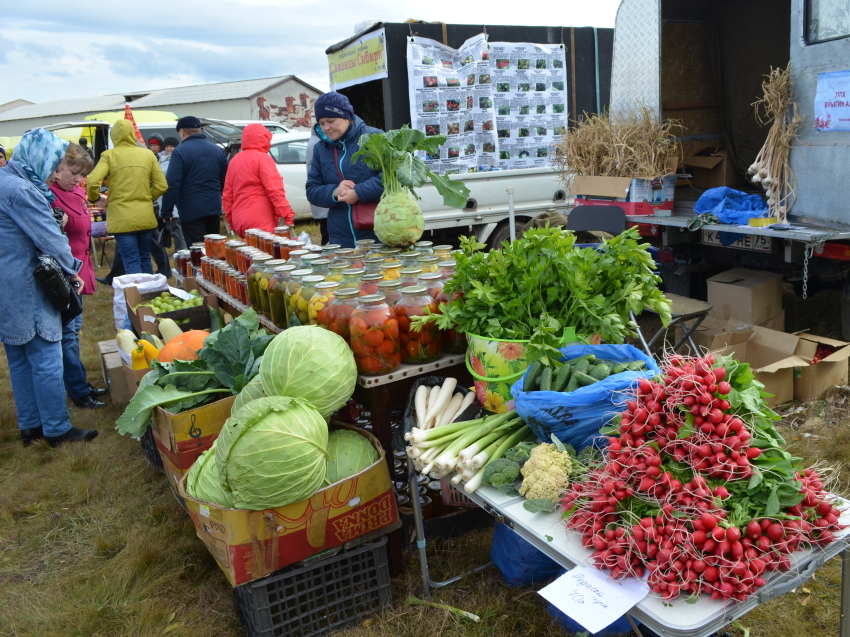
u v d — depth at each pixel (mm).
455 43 5961
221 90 23609
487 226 6617
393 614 2459
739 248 4539
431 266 3006
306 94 22906
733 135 6238
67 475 3809
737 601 1455
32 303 3854
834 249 3951
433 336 2617
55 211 4180
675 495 1565
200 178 7016
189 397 2719
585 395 1933
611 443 1702
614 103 5688
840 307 5340
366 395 2633
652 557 1533
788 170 4270
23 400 4191
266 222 5504
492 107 6262
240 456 2023
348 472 2352
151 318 4105
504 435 2258
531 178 6695
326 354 2326
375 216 3344
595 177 5477
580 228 4727
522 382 2160
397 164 3271
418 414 2514
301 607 2344
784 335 4090
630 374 1973
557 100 6602
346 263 3178
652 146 5160
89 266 5090
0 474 3881
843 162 3895
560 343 2291
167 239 8711
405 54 5801
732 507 1548
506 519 1935
